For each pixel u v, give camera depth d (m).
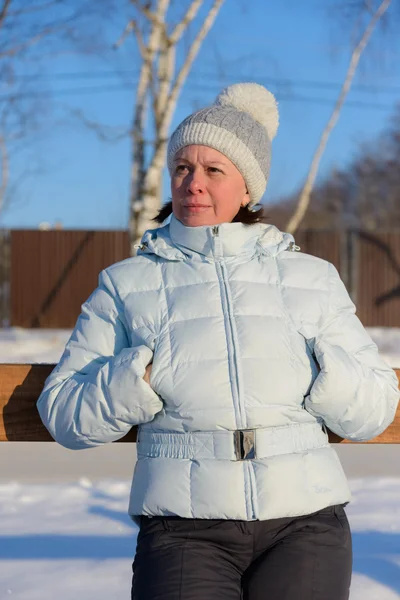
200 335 2.51
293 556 2.38
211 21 14.22
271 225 2.80
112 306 2.66
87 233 21.08
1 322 21.17
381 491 5.77
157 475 2.45
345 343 2.66
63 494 5.63
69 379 2.60
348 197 52.50
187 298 2.59
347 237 21.66
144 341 2.54
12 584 3.71
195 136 2.66
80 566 3.98
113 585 3.70
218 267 2.64
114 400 2.43
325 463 2.52
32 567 3.96
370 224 50.53
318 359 2.50
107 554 4.19
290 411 2.49
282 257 2.73
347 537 2.48
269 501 2.39
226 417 2.43
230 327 2.52
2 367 2.91
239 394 2.44
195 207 2.68
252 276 2.65
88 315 2.69
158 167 14.32
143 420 2.47
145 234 2.77
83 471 6.50
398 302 21.53
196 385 2.45
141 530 2.48
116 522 4.89
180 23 14.09
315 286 2.69
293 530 2.43
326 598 2.35
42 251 21.14
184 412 2.45
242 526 2.40
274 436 2.46
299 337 2.59
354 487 5.91
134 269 2.70
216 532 2.40
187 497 2.40
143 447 2.55
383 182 50.38
